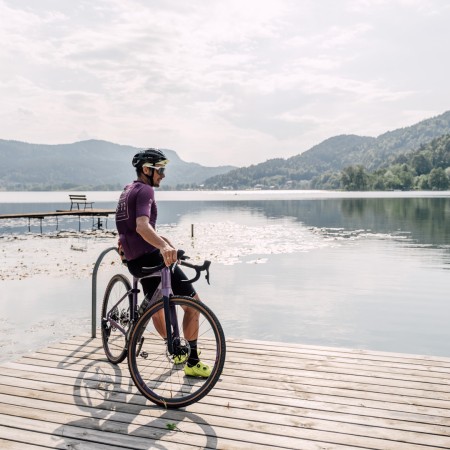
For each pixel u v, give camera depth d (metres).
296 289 12.97
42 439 3.22
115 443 3.17
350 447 3.14
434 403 3.80
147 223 3.69
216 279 14.44
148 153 3.94
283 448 3.12
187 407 3.71
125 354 4.46
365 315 10.30
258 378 4.29
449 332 9.12
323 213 52.97
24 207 73.44
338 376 4.35
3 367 4.54
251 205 82.12
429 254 19.67
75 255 20.00
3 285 13.42
